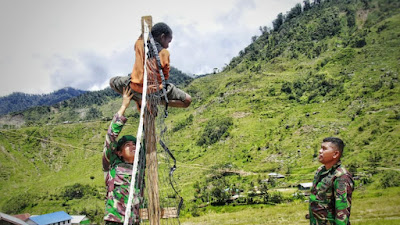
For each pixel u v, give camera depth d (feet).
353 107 390.63
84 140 541.34
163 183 13.66
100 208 280.72
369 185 210.18
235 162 364.58
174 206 13.51
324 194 13.65
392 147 281.54
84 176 429.79
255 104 501.97
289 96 492.13
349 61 497.05
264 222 148.56
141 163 13.38
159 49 14.06
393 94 379.96
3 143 511.40
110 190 13.15
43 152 506.48
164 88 13.62
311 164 310.65
